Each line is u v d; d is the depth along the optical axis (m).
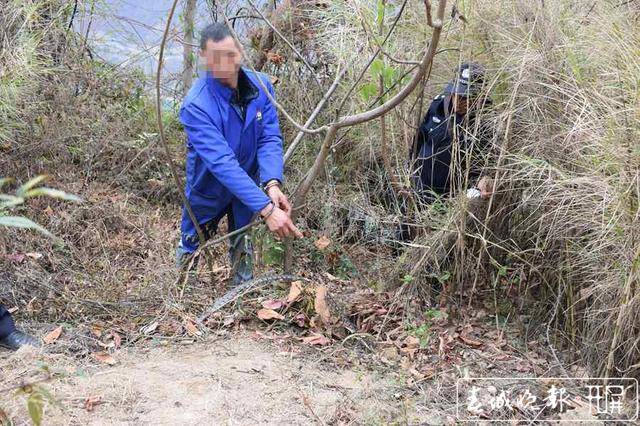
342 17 5.38
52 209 5.22
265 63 6.02
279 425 3.22
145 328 4.02
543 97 4.19
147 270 4.59
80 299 4.25
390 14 5.11
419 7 5.06
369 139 5.38
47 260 4.73
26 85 5.63
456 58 4.84
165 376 3.53
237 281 4.43
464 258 4.40
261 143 4.32
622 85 3.91
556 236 4.05
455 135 4.38
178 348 3.84
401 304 4.34
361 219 5.25
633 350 3.66
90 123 6.01
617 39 4.09
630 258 3.58
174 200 5.80
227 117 4.09
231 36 3.99
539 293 4.38
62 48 6.26
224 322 4.06
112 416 3.20
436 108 4.59
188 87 6.32
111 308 4.21
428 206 4.57
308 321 4.11
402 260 4.58
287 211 4.16
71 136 5.84
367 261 5.04
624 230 3.63
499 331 4.21
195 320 4.09
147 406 3.29
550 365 3.92
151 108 6.33
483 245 4.21
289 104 5.80
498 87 4.42
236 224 4.45
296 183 5.53
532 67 4.22
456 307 4.37
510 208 4.37
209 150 4.04
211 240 4.70
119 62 6.47
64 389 3.37
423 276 4.41
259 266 4.61
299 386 3.52
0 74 5.43
